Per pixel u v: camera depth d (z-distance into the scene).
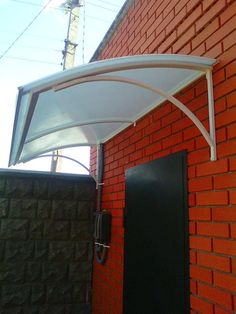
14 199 4.17
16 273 4.04
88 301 4.21
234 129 1.71
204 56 2.03
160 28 2.68
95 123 3.04
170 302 2.16
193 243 1.99
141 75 2.08
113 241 3.52
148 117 2.83
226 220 1.71
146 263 2.56
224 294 1.67
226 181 1.74
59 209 4.30
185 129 2.21
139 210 2.80
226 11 1.86
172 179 2.30
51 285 4.13
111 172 3.77
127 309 2.82
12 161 3.34
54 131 2.95
